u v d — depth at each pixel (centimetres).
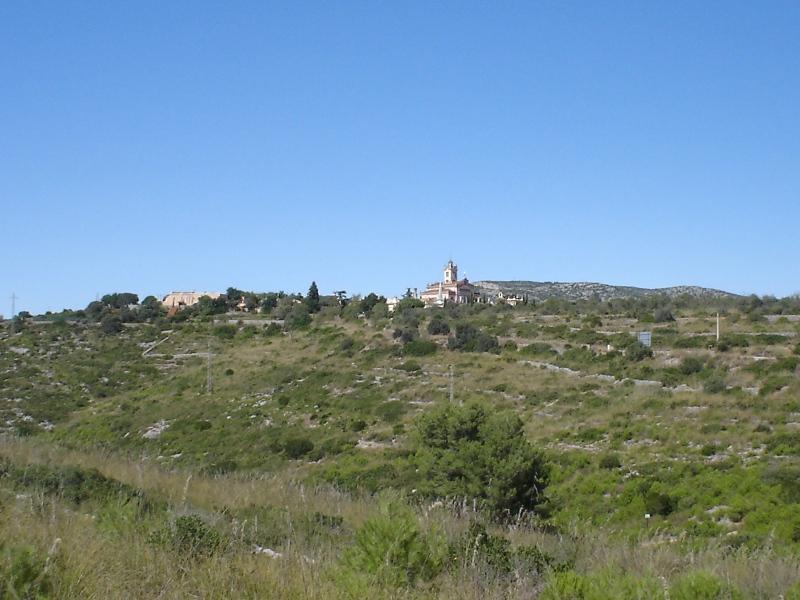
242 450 4025
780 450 3016
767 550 1032
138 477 1551
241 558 744
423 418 2345
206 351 7169
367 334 6912
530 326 6569
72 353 7106
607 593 687
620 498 2531
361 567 753
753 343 5109
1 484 1214
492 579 791
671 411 3928
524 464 2097
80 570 630
